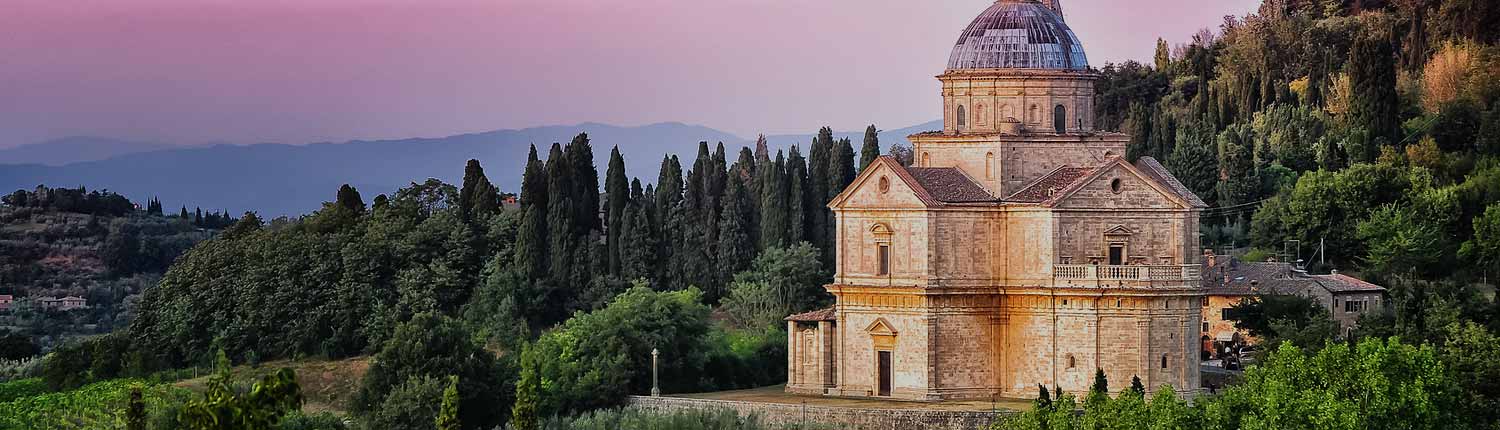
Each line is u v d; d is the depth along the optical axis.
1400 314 198.75
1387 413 158.88
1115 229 187.38
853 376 194.38
